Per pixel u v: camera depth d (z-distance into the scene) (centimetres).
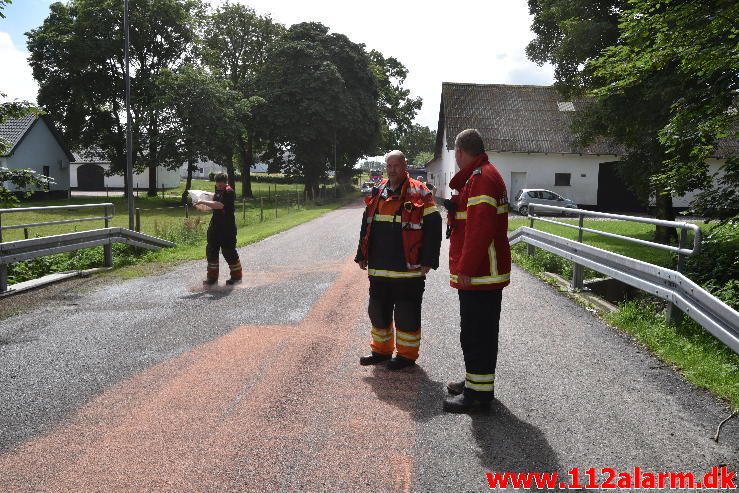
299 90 4053
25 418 371
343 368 466
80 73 4006
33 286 814
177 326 598
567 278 933
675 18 834
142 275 931
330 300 727
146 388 421
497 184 376
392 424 361
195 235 1470
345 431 351
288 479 296
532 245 1105
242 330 580
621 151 3466
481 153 386
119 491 285
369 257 472
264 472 303
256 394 409
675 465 314
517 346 534
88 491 286
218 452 324
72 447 331
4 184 994
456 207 395
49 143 4325
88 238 962
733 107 876
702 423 366
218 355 498
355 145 4566
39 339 554
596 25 1509
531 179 3528
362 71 4416
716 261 827
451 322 624
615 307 683
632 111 1474
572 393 416
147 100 4075
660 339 537
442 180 4206
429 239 456
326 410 381
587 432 352
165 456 320
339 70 4300
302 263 1064
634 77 927
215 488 288
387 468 307
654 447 334
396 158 455
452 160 3534
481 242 367
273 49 4322
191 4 4309
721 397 406
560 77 1742
